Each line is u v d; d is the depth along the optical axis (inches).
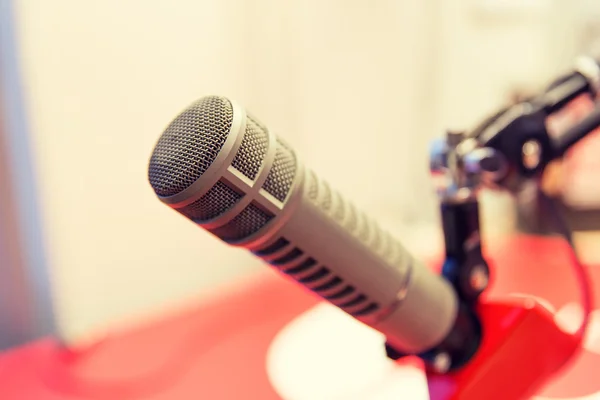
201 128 14.5
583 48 65.7
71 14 35.7
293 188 15.4
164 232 42.9
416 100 62.1
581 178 57.1
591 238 53.8
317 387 26.3
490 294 34.5
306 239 15.8
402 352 19.6
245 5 45.3
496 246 44.0
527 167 20.3
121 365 30.0
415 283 17.9
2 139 35.2
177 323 34.5
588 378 24.8
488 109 68.6
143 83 39.8
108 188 39.1
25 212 36.2
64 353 32.0
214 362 29.5
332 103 53.4
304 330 32.1
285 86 49.3
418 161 63.4
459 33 64.7
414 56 60.8
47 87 35.2
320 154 53.2
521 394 20.2
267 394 26.2
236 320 34.3
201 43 42.9
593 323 29.1
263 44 46.9
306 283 16.9
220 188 14.6
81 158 37.4
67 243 37.5
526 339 20.6
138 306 42.1
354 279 16.8
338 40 53.0
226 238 15.7
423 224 64.9
